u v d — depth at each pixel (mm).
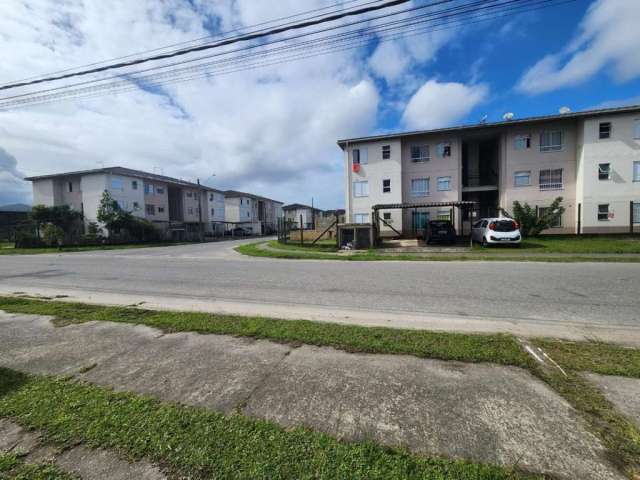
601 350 3387
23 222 33156
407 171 25250
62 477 1801
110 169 35156
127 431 2174
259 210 70812
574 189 21781
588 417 2230
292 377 2916
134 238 33156
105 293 7320
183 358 3395
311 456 1903
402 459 1872
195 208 49875
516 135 22719
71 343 3904
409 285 7480
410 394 2588
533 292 6488
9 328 4508
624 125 20281
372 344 3613
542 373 2869
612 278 7750
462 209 20391
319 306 5785
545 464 1816
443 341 3670
